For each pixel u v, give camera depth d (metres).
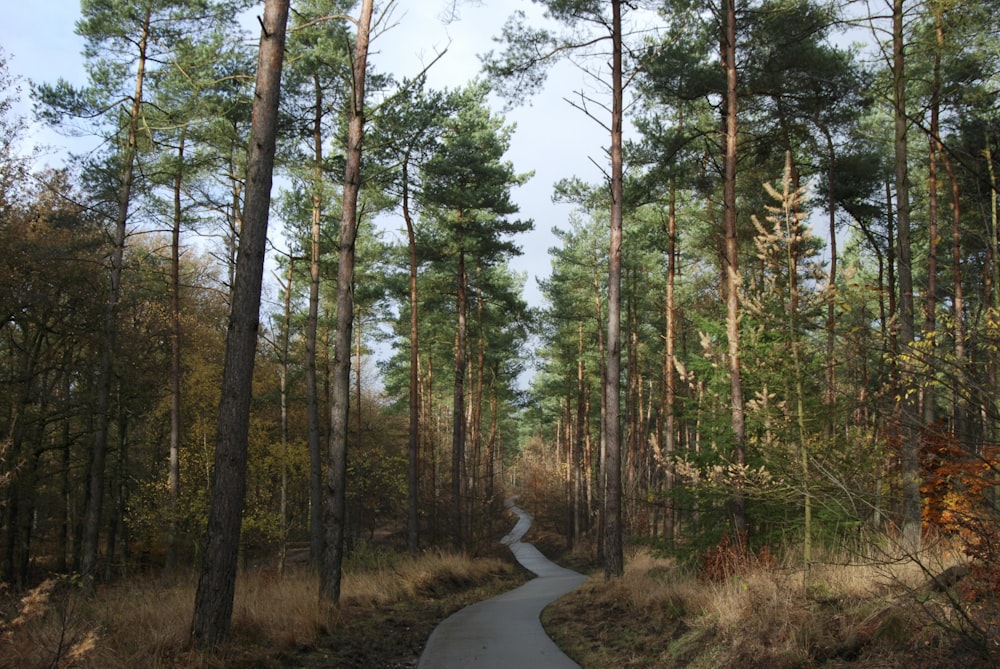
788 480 6.95
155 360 22.34
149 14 16.30
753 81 15.01
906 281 10.41
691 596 9.42
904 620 5.77
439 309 32.62
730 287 11.74
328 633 10.27
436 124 18.67
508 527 63.94
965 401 4.39
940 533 6.56
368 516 38.88
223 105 15.82
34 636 6.22
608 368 16.06
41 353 18.42
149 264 22.77
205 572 7.58
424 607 14.88
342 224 13.12
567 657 9.25
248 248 8.09
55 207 16.70
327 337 30.89
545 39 15.63
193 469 23.86
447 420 59.75
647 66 15.70
